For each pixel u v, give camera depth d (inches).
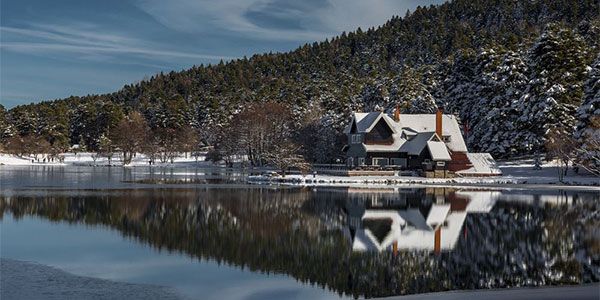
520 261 1020.5
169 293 769.6
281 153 3459.6
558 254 1085.1
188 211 1646.2
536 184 2992.1
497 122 3801.7
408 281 871.1
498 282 870.4
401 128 3786.9
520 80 3833.7
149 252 1049.5
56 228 1327.5
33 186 2534.5
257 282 846.5
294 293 792.9
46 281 813.9
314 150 4320.9
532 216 1628.9
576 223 1493.6
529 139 3543.3
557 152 3056.1
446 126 3725.4
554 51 3614.7
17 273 861.2
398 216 1600.6
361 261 1004.6
